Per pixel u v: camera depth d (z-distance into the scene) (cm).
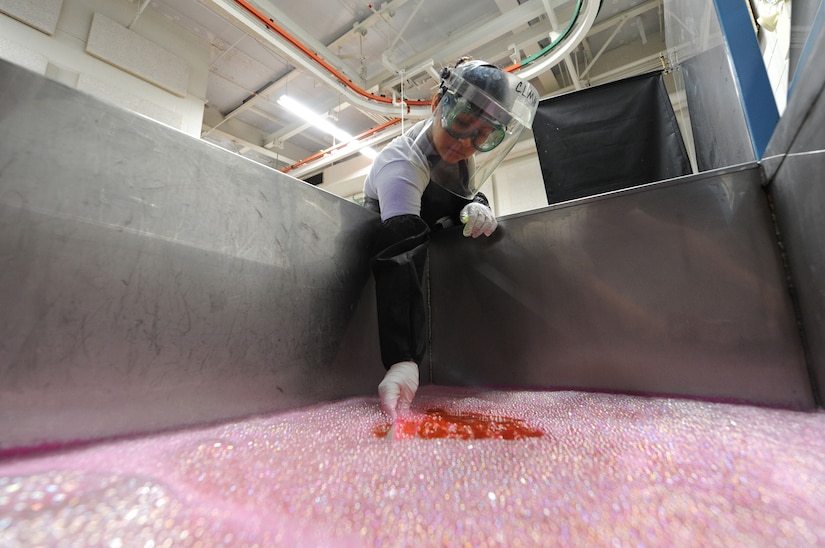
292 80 338
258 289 56
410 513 25
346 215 73
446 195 90
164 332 45
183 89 266
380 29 278
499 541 22
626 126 130
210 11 265
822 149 41
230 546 22
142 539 22
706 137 107
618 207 71
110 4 235
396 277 67
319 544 22
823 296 47
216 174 53
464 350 85
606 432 44
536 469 33
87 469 32
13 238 35
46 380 36
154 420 43
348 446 40
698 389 60
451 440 42
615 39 296
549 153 138
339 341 68
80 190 40
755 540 21
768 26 86
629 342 67
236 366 52
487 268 85
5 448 34
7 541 21
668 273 65
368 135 329
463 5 260
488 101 73
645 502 26
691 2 106
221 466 34
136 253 44
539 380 75
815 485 27
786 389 54
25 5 196
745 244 60
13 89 37
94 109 42
